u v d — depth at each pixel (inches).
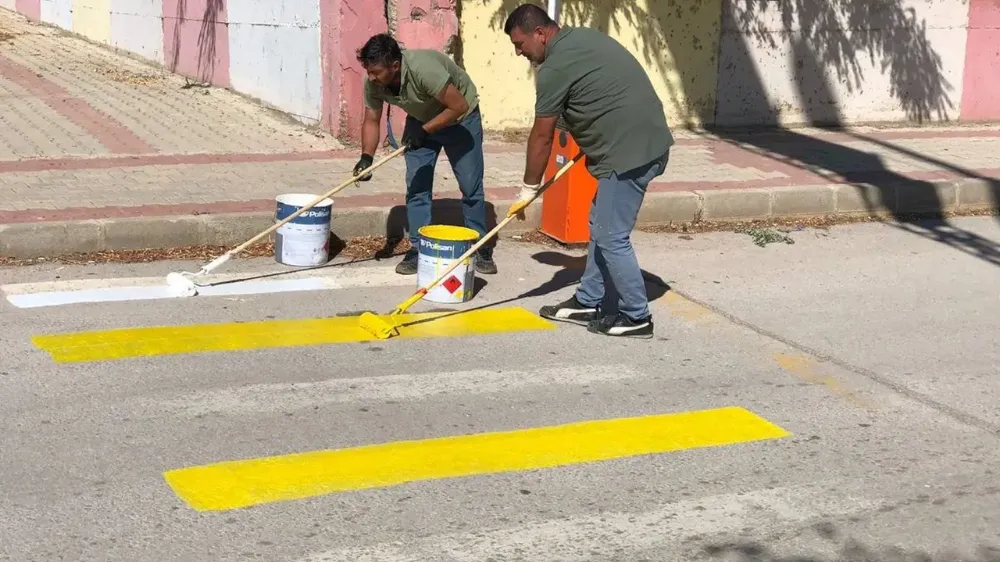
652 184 389.7
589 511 173.3
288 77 474.3
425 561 156.4
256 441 192.1
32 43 726.5
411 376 226.5
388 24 424.2
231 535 161.0
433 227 281.7
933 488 185.6
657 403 218.1
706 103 501.4
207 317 257.8
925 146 485.7
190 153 402.0
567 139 330.6
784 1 502.6
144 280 284.0
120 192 341.4
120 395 208.8
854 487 185.0
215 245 316.5
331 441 193.8
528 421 206.5
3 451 183.3
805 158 450.0
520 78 465.4
